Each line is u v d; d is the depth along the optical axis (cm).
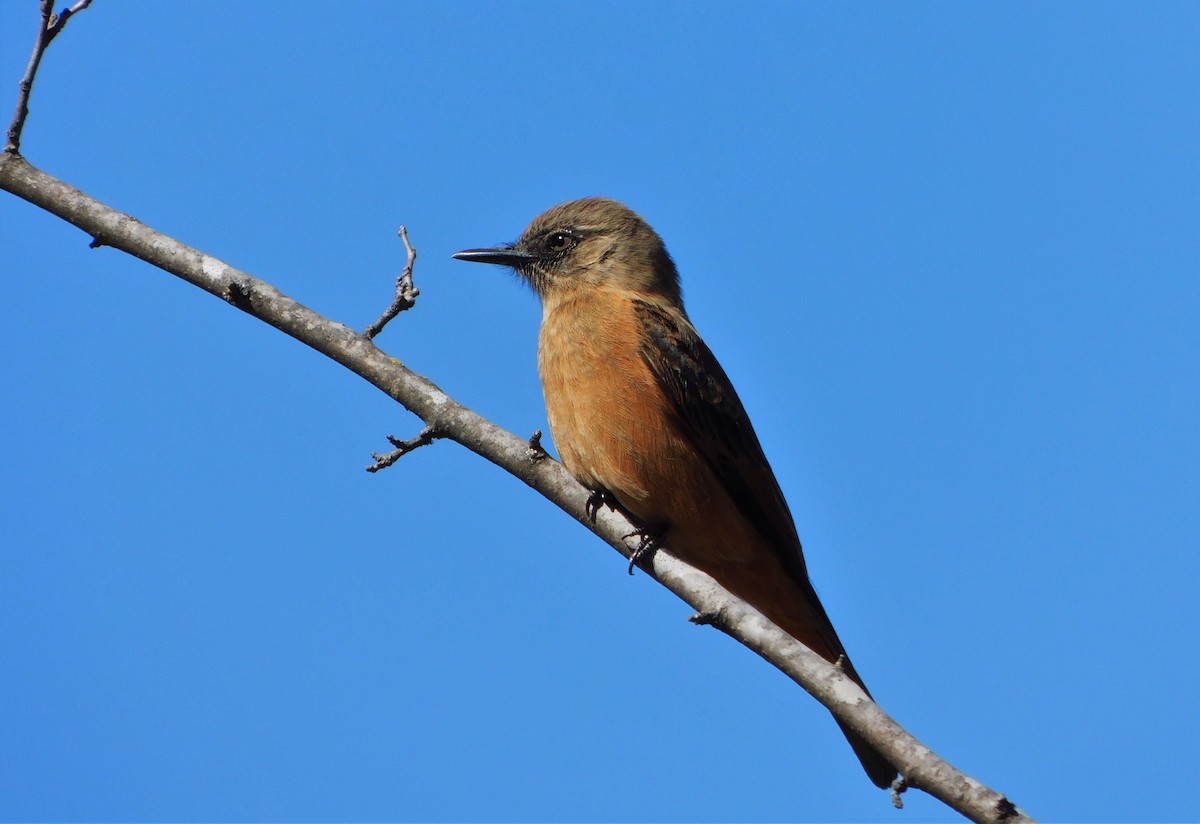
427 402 1045
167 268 1059
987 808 735
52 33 1080
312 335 1052
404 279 1067
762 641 891
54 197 1077
